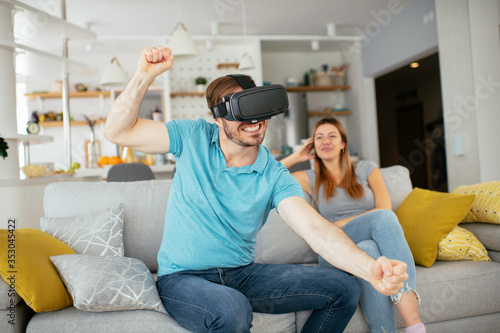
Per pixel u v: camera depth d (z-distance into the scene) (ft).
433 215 6.03
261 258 6.32
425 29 16.74
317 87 23.12
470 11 13.65
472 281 5.49
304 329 4.50
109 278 4.40
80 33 13.75
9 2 9.99
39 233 5.20
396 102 29.48
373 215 5.31
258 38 21.43
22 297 4.25
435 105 25.62
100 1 16.11
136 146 4.14
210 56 22.35
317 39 21.81
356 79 22.76
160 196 6.23
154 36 20.34
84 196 6.09
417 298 4.82
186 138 4.41
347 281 4.37
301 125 22.48
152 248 6.03
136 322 4.25
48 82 21.44
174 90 22.00
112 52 21.90
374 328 4.90
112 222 5.73
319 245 3.60
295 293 4.34
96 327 4.24
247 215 4.36
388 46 19.58
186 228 4.35
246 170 4.36
